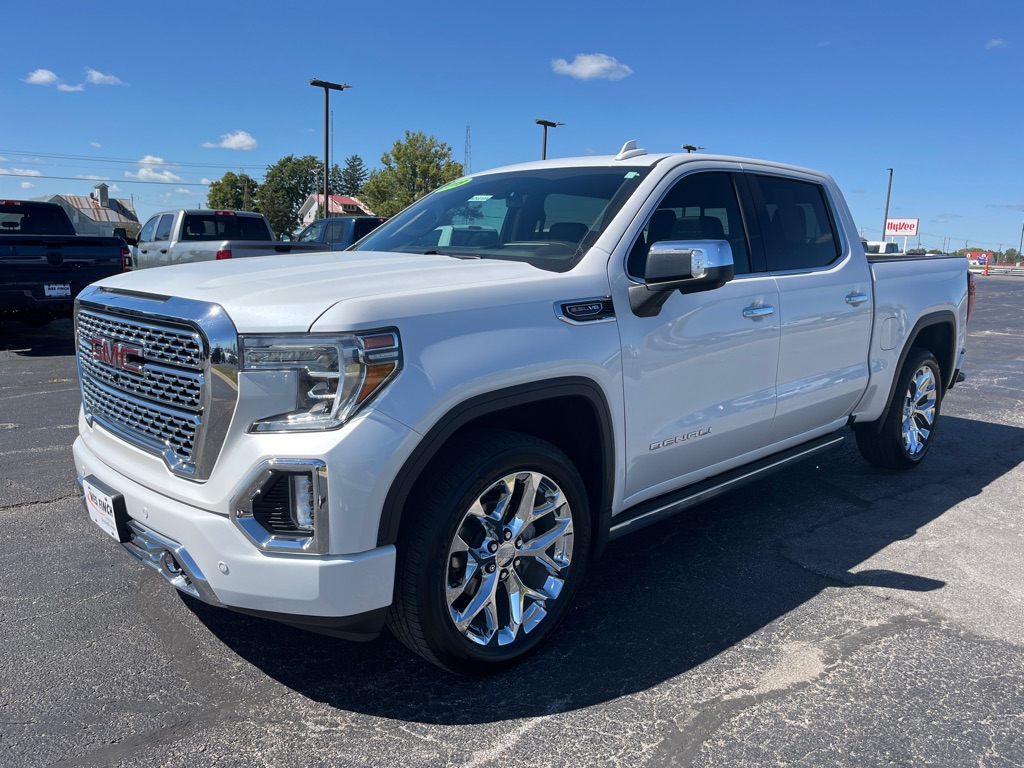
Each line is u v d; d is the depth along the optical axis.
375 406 2.34
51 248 9.89
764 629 3.17
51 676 2.77
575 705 2.65
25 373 8.66
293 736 2.46
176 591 3.44
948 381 5.61
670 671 2.86
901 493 4.92
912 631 3.16
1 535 4.04
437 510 2.52
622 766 2.34
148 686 2.72
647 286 3.05
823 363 4.21
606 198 3.39
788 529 4.29
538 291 2.82
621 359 3.03
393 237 3.96
